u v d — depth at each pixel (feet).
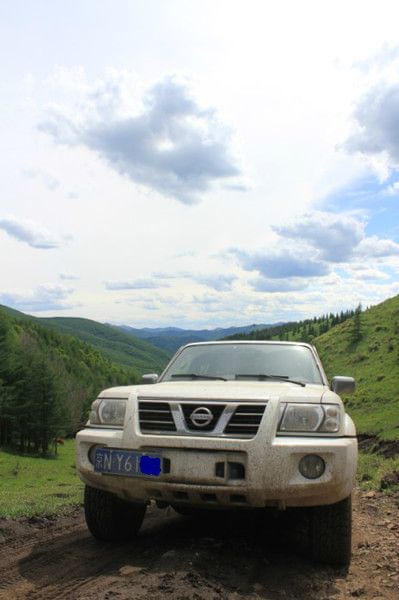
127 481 14.98
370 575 15.37
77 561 15.42
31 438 312.91
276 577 14.51
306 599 13.33
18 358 324.39
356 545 18.79
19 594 12.95
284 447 13.92
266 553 16.39
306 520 20.25
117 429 15.65
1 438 312.50
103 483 15.56
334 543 15.37
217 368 19.74
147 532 18.97
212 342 21.71
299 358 19.88
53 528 20.43
